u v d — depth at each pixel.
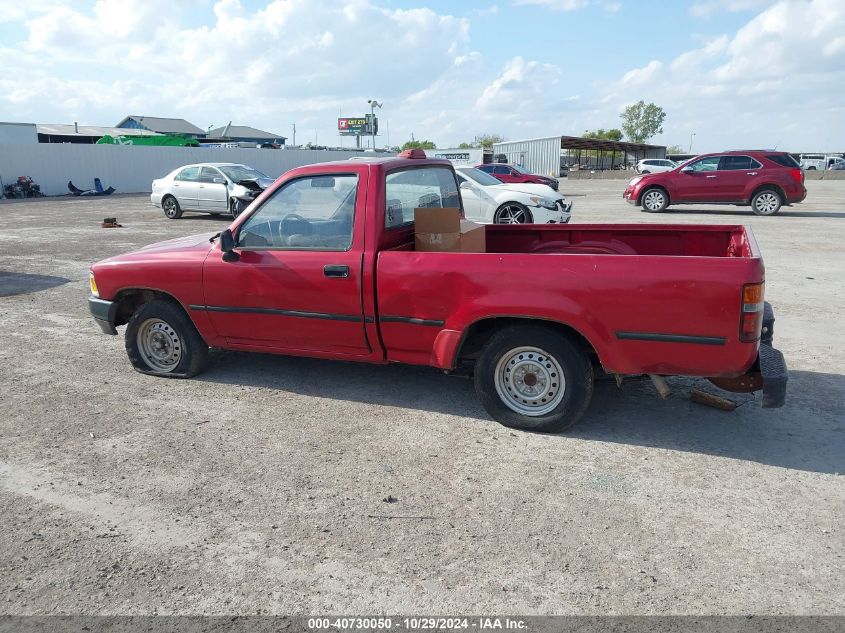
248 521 3.36
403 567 2.98
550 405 4.29
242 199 9.12
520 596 2.78
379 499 3.55
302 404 4.89
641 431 4.35
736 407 4.70
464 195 13.72
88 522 3.37
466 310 4.24
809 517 3.33
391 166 4.68
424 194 5.34
